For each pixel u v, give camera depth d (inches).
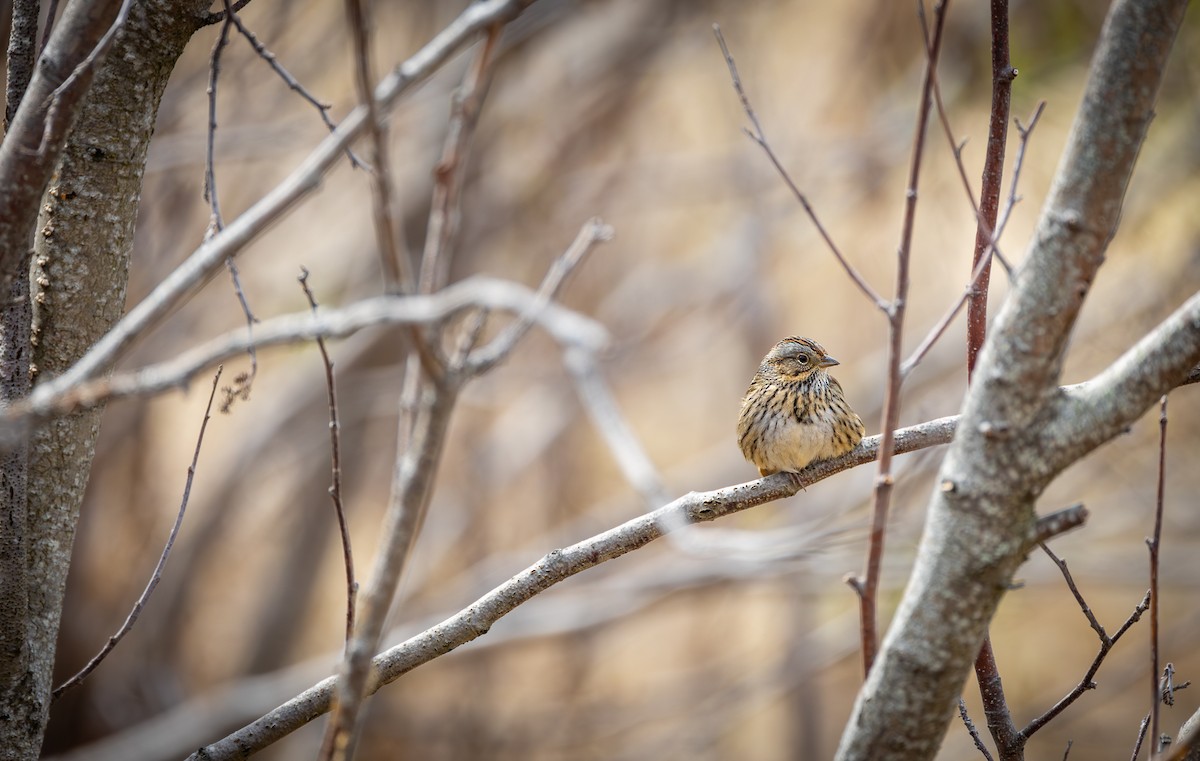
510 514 805.9
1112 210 144.6
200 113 606.5
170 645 656.4
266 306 677.3
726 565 626.2
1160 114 604.7
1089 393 149.0
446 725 697.6
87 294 204.5
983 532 149.4
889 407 153.7
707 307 794.8
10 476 191.3
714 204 827.4
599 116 766.5
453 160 138.8
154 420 671.1
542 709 738.2
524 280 765.3
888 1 711.1
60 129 167.0
